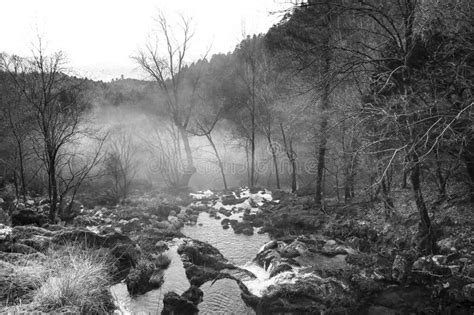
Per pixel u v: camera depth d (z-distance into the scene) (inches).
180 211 807.1
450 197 489.1
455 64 329.7
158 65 1091.9
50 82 631.2
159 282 374.9
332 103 562.9
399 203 557.9
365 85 503.2
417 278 360.8
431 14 332.5
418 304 325.7
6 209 717.9
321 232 592.1
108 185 1056.8
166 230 594.6
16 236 353.4
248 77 1179.3
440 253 401.7
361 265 420.5
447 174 490.3
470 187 470.3
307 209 716.7
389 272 380.5
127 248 410.0
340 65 429.1
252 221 705.6
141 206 818.2
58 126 724.0
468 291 315.9
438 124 333.4
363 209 628.1
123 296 338.3
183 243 506.3
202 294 362.0
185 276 404.8
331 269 410.9
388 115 313.7
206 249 494.9
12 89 763.4
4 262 254.1
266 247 501.4
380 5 400.5
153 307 328.5
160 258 438.6
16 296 219.3
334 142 645.9
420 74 376.2
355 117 385.7
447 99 362.0
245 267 466.9
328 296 344.2
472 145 390.6
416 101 368.8
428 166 451.5
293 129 799.7
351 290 352.5
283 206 789.9
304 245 494.3
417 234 434.6
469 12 315.3
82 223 645.3
